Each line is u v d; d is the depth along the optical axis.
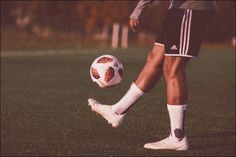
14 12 64.19
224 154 6.57
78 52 33.56
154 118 9.32
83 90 13.66
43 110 10.09
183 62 5.39
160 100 11.82
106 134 7.74
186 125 8.74
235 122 9.20
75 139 7.38
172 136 5.69
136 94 5.39
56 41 58.16
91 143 7.11
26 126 8.38
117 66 5.45
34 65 21.78
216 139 7.54
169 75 5.47
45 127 8.28
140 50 36.62
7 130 8.05
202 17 5.29
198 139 7.51
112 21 48.62
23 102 11.22
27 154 6.52
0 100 11.51
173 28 5.27
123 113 5.42
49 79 16.34
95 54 31.12
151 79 5.42
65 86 14.48
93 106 5.45
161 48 5.41
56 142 7.18
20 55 29.42
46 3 59.50
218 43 50.84
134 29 5.20
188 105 11.34
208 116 9.86
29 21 63.09
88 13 52.38
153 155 6.42
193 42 5.26
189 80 17.05
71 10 58.31
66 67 21.09
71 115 9.48
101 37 63.62
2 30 66.75
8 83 15.09
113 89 14.03
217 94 13.52
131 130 8.09
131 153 6.52
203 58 28.41
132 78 17.22
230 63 24.77
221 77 18.17
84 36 64.44
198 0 5.26
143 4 5.12
